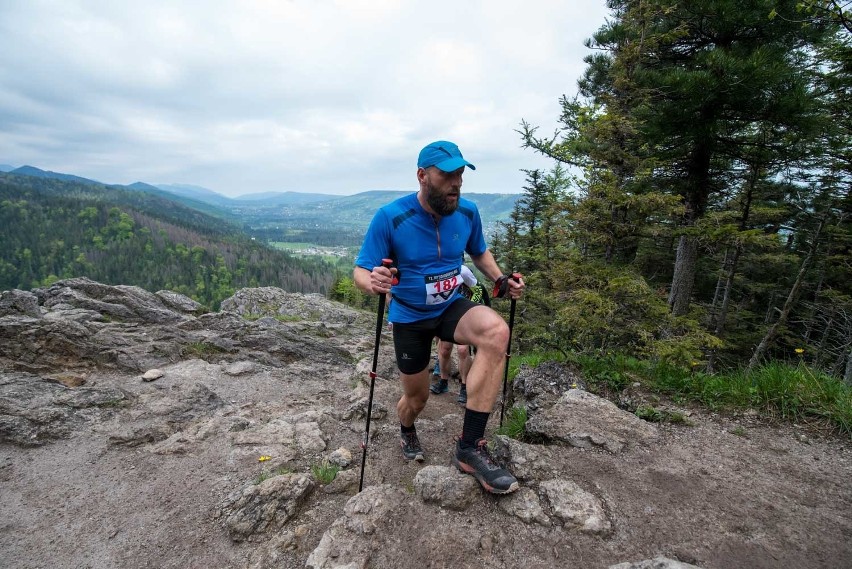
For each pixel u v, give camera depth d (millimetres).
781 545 2135
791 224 18828
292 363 6914
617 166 6082
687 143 10195
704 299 22188
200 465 3477
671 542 2166
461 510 2498
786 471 2828
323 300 16141
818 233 14883
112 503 3039
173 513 2906
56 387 4660
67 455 3648
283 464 3410
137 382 5188
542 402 4258
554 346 5770
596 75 12727
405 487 2953
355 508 2510
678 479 2715
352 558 2170
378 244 2742
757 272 21359
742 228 15102
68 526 2809
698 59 8875
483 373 2584
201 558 2490
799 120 8711
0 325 5191
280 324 8719
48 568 2463
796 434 3350
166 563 2471
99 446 3801
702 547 2123
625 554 2105
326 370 6688
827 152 11062
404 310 2834
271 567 2336
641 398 4066
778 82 8242
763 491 2596
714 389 4047
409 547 2236
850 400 3561
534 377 4680
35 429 3885
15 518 2881
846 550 2104
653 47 6367
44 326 5453
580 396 3854
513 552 2184
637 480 2699
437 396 5660
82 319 6566
